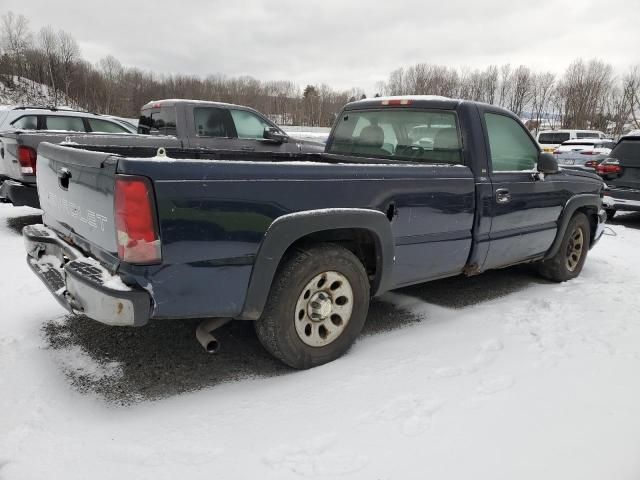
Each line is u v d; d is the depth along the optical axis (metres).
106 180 2.29
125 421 2.36
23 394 2.55
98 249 2.52
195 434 2.25
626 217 9.78
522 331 3.52
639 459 2.11
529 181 4.12
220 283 2.47
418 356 3.09
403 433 2.27
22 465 2.03
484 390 2.67
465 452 2.14
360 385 2.71
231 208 2.43
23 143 5.63
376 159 4.13
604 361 3.04
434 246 3.42
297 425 2.33
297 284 2.74
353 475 1.99
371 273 3.34
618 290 4.58
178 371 2.87
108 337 3.26
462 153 3.67
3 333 3.23
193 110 7.36
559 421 2.39
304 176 2.68
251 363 2.99
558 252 4.78
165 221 2.26
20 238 5.84
